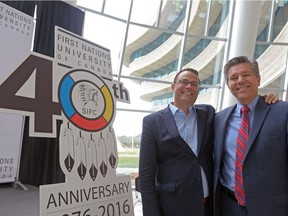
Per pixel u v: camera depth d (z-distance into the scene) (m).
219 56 7.16
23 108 1.22
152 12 6.42
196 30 6.82
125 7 6.14
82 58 1.55
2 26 3.98
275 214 1.26
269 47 7.11
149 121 1.63
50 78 1.36
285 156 1.31
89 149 1.45
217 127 1.61
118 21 6.17
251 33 6.29
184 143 1.52
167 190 1.51
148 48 6.53
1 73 3.96
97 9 5.88
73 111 1.42
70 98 1.42
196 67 6.95
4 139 4.11
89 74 1.56
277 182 1.29
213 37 6.92
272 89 7.16
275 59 7.19
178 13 6.68
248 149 1.36
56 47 1.43
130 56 6.36
